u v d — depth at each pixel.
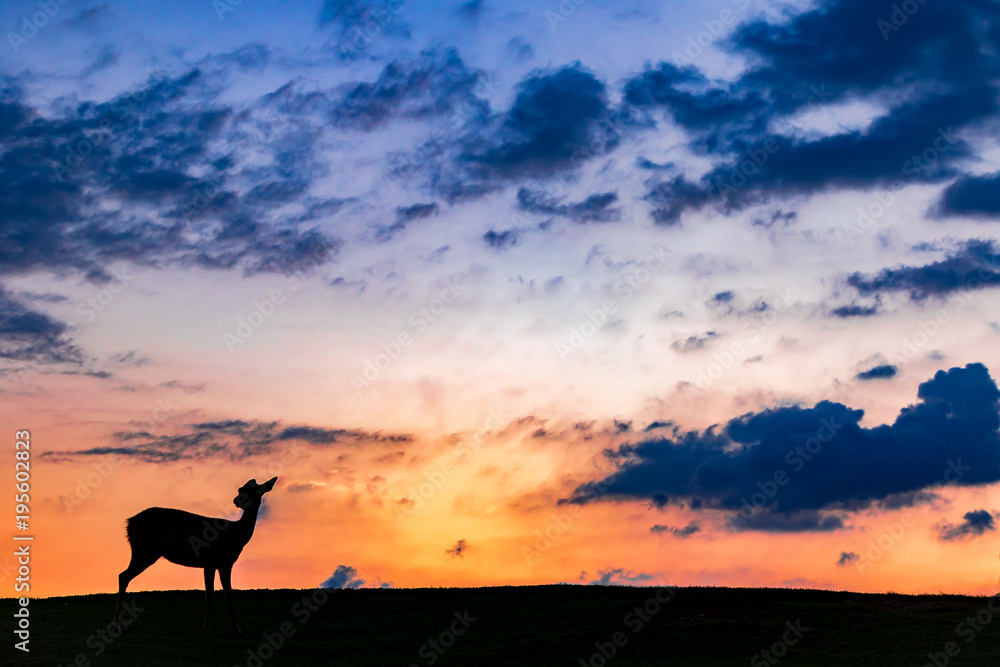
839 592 31.72
